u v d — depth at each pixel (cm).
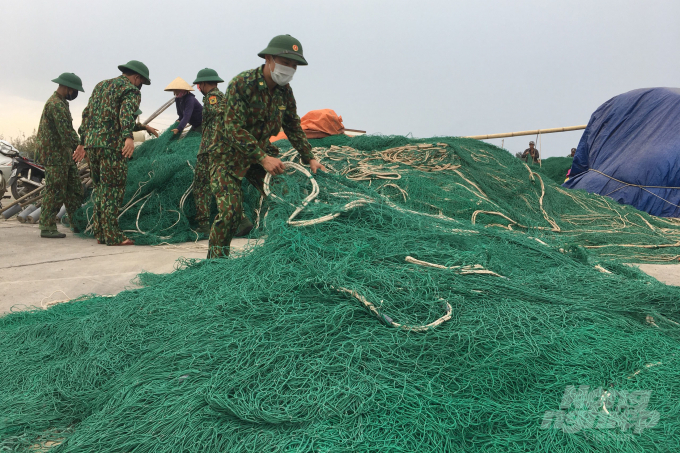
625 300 253
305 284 225
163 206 648
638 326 230
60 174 598
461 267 260
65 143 587
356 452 139
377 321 207
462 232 330
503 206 659
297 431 149
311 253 250
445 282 239
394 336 194
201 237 621
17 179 926
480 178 727
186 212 654
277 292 224
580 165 1200
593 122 1189
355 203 305
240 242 546
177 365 186
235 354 185
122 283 363
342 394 163
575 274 294
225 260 289
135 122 524
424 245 289
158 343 207
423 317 214
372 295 217
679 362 197
